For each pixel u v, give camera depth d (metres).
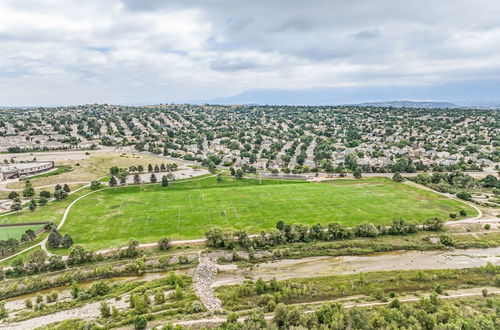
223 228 97.19
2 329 55.31
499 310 53.53
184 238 91.19
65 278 71.94
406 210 110.56
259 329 48.25
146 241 89.31
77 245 79.94
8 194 131.88
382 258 81.62
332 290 65.25
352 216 105.62
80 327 53.38
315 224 94.00
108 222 102.62
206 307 60.06
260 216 106.50
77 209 114.94
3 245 81.75
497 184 138.75
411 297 62.06
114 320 55.88
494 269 71.81
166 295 64.94
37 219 105.06
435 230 94.69
